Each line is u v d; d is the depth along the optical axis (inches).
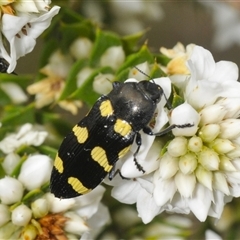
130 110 3.1
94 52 3.6
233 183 3.1
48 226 3.2
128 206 3.7
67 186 3.1
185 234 3.7
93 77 3.5
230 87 3.1
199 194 3.1
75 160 3.1
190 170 3.0
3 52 3.1
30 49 3.1
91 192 3.3
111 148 3.1
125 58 3.6
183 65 3.4
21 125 3.7
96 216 3.5
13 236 3.2
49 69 3.8
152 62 3.5
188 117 3.0
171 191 3.1
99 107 3.1
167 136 3.1
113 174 3.1
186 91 3.1
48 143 3.7
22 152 3.4
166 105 3.1
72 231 3.2
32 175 3.2
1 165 3.3
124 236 3.7
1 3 3.0
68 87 3.7
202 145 3.1
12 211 3.2
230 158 3.1
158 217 3.7
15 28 3.0
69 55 3.8
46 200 3.2
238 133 3.1
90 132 3.1
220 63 3.2
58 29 3.7
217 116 3.0
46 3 3.1
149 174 3.1
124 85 3.1
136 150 3.1
